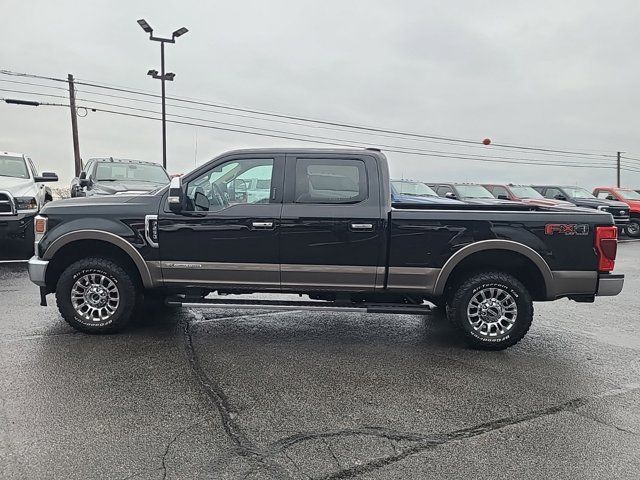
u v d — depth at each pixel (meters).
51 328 5.72
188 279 5.39
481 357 5.11
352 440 3.33
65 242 5.37
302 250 5.25
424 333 5.95
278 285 5.35
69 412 3.64
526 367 4.82
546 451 3.23
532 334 6.04
